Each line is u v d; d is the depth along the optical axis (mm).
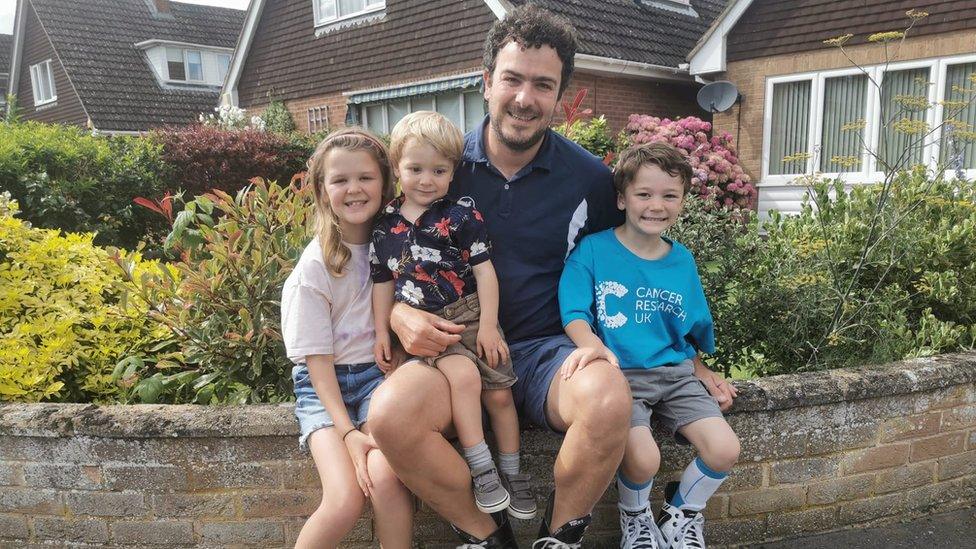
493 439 2383
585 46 9914
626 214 2467
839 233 3500
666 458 2525
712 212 3820
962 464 2885
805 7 9672
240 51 15180
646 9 12203
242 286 2809
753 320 3309
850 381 2619
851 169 9617
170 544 2455
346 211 2254
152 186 7418
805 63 9758
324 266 2258
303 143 10711
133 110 19766
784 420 2562
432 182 2287
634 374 2383
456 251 2307
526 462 2449
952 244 3439
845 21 9352
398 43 12211
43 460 2443
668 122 9680
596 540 2557
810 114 9891
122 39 21234
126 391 2910
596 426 1975
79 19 20953
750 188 9375
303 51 14172
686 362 2461
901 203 3504
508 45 2328
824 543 2623
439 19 11477
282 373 2830
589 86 10633
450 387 2145
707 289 3396
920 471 2807
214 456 2389
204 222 3188
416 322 2154
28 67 23688
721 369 3492
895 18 8938
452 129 2314
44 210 6273
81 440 2410
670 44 11703
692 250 3471
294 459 2379
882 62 9109
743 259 3447
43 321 2859
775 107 10227
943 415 2809
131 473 2414
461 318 2289
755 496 2584
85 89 19500
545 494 2461
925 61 8781
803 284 3174
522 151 2436
